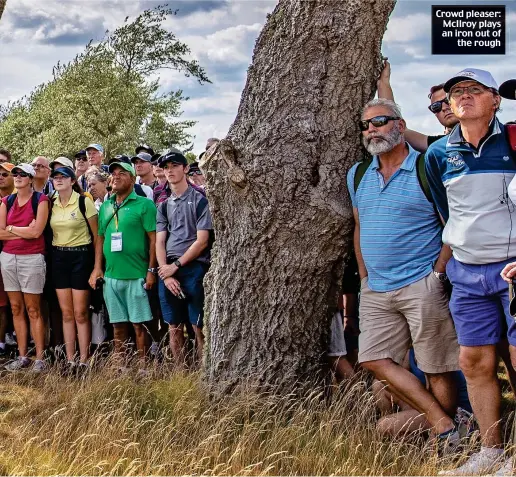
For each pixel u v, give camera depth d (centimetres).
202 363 553
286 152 495
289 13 508
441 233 460
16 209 680
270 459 434
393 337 475
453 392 471
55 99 3262
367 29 500
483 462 411
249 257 511
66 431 474
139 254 652
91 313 691
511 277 386
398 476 414
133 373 593
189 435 475
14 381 620
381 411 504
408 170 457
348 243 512
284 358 521
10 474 422
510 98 426
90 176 788
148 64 3347
